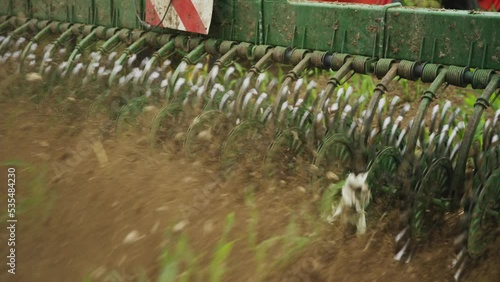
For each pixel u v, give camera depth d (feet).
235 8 23.59
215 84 22.03
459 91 30.89
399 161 18.85
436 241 18.22
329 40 21.84
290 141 20.26
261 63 22.43
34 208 18.53
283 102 20.97
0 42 28.04
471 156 19.42
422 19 19.94
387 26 20.63
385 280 16.58
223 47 23.81
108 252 16.85
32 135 22.99
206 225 18.04
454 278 16.78
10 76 25.75
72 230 17.72
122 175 20.45
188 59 23.62
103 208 18.69
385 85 19.81
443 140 19.02
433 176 17.63
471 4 33.65
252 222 18.07
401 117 20.48
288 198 19.49
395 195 18.44
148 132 22.43
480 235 16.87
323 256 17.19
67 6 27.45
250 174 20.27
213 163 20.92
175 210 18.66
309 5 22.00
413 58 20.31
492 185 16.71
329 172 19.36
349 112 20.58
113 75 23.97
